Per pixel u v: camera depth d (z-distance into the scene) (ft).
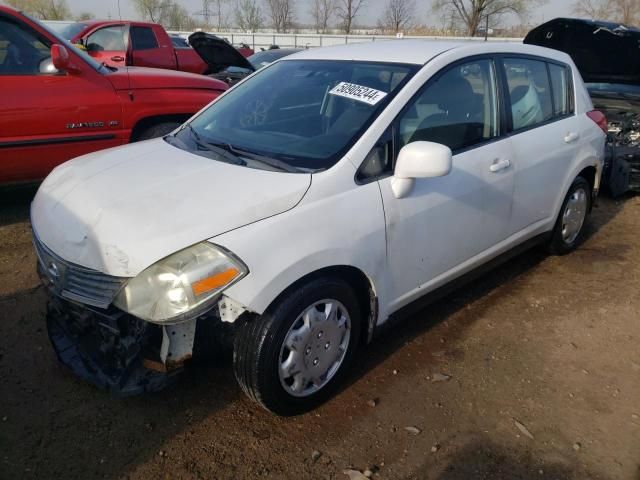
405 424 8.70
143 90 17.52
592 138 14.37
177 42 45.55
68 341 9.14
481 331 11.39
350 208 8.47
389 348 10.65
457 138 10.51
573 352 10.78
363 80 10.16
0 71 15.39
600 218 18.51
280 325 7.82
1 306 11.59
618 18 102.32
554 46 23.26
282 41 103.55
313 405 8.82
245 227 7.55
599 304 12.65
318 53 11.89
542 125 12.78
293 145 9.33
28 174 16.05
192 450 8.05
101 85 16.69
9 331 10.72
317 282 8.18
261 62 38.93
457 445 8.32
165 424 8.54
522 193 12.11
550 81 13.32
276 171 8.61
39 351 10.16
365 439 8.36
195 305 7.14
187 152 9.90
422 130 9.77
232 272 7.29
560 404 9.29
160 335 7.69
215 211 7.63
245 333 7.85
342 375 9.20
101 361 8.48
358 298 9.28
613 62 22.44
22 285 12.51
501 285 13.46
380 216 8.83
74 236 7.97
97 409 8.80
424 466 7.91
